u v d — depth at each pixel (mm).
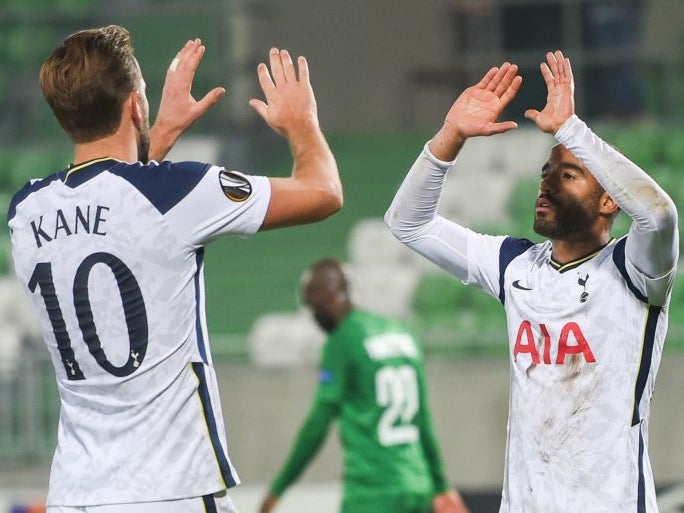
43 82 11047
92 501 10586
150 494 10523
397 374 22984
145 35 57688
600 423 12031
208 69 55750
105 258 10750
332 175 11062
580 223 12312
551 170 12461
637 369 12109
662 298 12055
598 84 53125
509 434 12523
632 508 11938
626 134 52031
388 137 58188
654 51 55156
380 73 62156
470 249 12992
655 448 34875
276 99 11234
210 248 51125
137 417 10680
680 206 48156
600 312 12109
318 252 50281
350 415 23078
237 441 36625
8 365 36406
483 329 43281
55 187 11102
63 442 10992
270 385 36625
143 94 11273
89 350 10805
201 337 10984
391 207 13125
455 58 58969
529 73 53312
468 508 28750
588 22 54344
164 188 10766
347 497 23047
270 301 48000
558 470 12078
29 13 58844
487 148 51781
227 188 10805
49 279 10969
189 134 54125
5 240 50531
